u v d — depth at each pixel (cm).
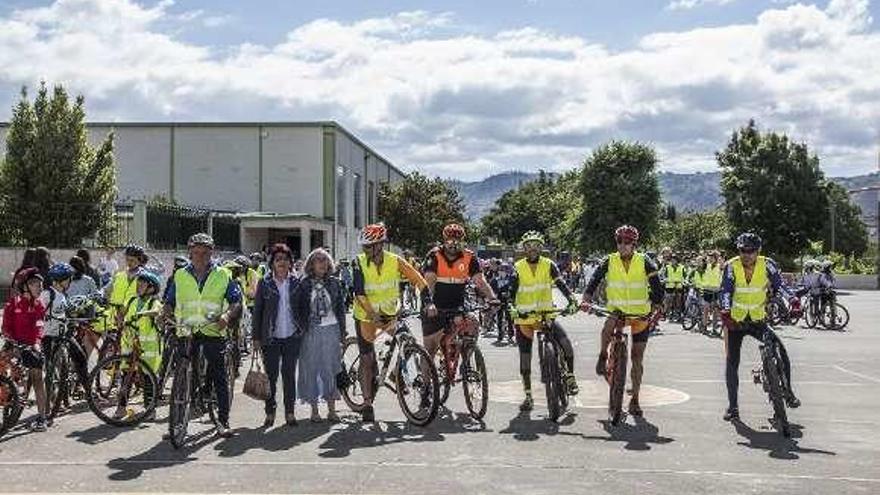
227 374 912
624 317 967
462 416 985
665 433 891
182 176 5156
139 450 817
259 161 5144
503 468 741
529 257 1019
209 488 680
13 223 3309
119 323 1012
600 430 906
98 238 3244
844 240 10238
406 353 945
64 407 1041
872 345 1888
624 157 6538
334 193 5144
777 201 5688
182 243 3291
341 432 898
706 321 2122
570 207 6981
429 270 979
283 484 691
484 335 2112
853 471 734
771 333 934
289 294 929
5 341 912
